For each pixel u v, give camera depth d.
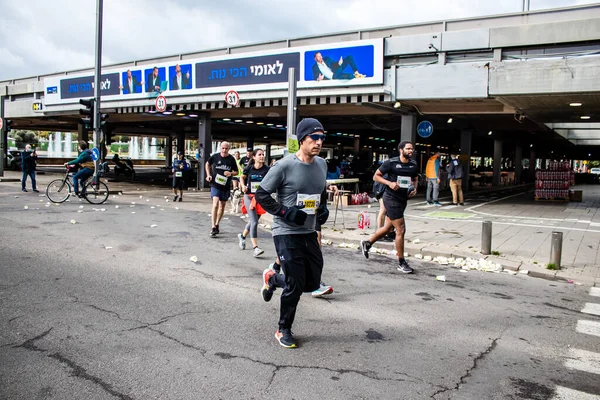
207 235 9.76
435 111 18.27
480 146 42.34
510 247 8.88
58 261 6.85
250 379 3.44
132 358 3.73
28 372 3.45
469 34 14.55
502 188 30.25
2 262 6.66
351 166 27.95
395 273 7.02
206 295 5.47
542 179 19.88
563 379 3.63
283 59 17.95
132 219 11.58
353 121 25.50
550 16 13.73
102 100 24.89
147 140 83.06
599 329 4.80
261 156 7.79
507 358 4.00
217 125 32.19
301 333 4.40
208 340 4.14
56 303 4.99
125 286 5.73
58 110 28.16
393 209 6.95
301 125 3.96
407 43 15.57
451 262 7.91
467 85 14.66
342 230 10.45
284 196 4.04
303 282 4.05
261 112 23.14
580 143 39.81
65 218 11.18
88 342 4.01
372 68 16.03
